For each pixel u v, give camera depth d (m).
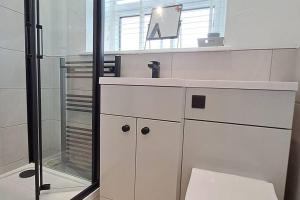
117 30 1.68
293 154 0.98
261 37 1.17
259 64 1.15
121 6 1.65
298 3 1.08
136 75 1.45
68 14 1.54
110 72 1.49
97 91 1.33
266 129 0.83
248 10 1.19
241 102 0.86
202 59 1.27
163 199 1.01
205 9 1.45
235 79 1.20
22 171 1.55
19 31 1.52
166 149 0.98
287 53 1.10
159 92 0.97
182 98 0.93
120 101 1.07
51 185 1.31
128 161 1.08
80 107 1.53
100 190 1.17
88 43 1.56
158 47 1.50
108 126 1.11
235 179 0.84
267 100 0.82
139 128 1.03
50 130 1.52
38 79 1.25
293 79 1.09
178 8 1.43
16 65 1.52
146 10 1.58
